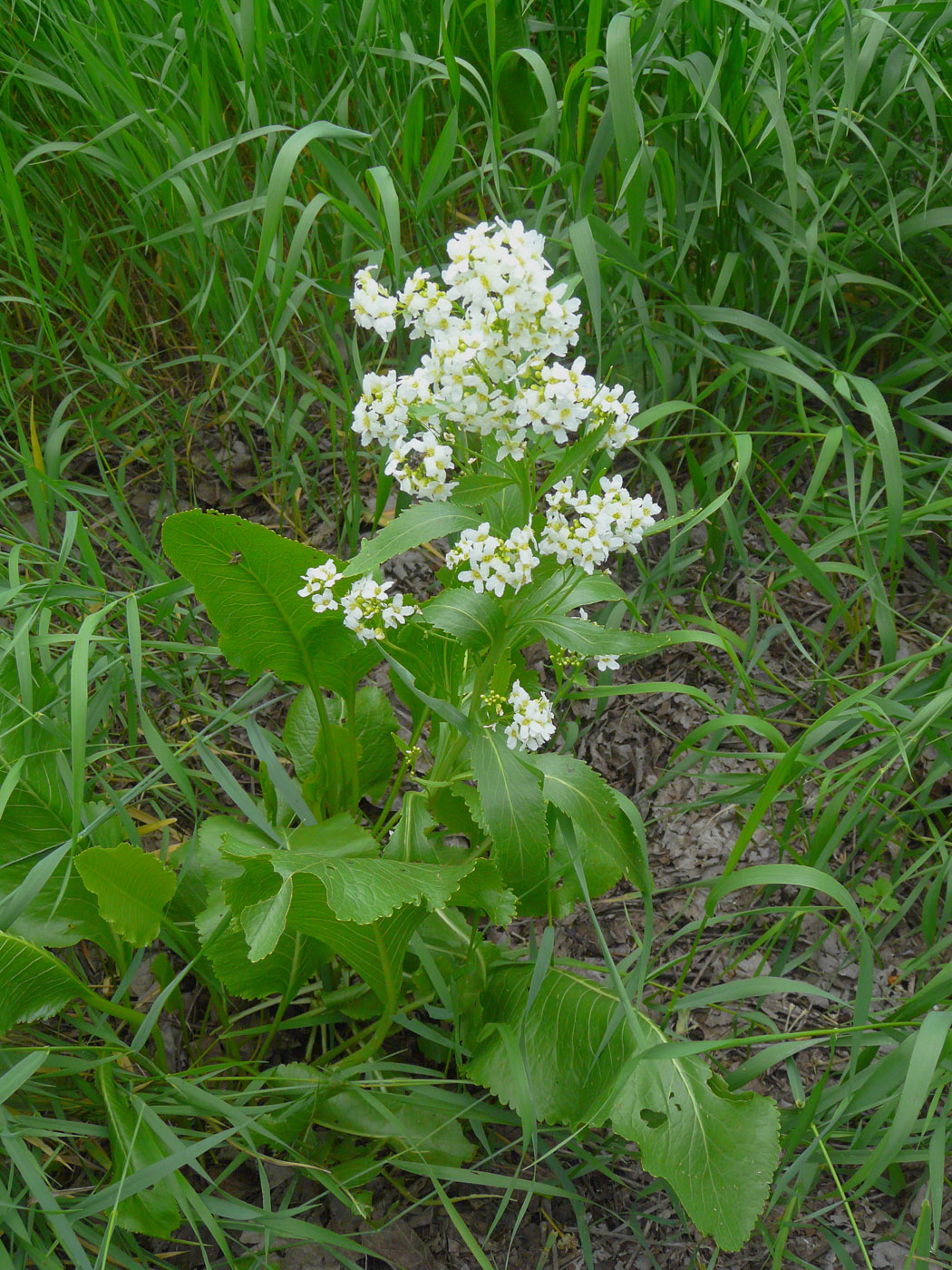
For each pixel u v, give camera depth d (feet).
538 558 1.44
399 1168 1.76
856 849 2.01
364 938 1.57
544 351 1.32
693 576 2.45
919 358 2.43
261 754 1.73
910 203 2.46
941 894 2.01
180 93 2.25
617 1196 1.77
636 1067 1.54
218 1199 1.58
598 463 2.08
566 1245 1.73
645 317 2.10
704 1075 1.57
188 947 1.80
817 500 2.41
